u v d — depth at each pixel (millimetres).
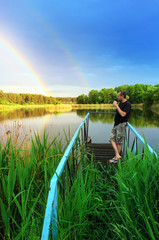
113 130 3287
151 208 1206
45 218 951
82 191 1393
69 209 1286
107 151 4125
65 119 19828
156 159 1438
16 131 2623
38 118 21641
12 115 29047
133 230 1145
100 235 1368
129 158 1604
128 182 1438
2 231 1469
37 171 2045
